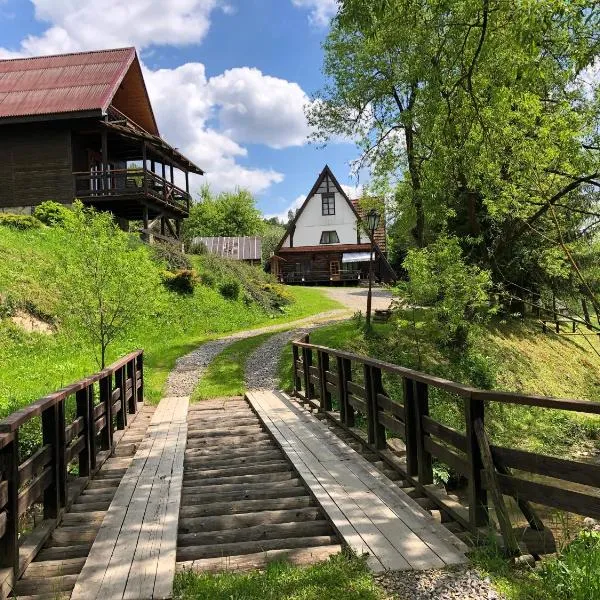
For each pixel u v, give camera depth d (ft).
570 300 59.41
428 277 40.81
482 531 12.20
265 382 38.55
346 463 18.71
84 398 18.12
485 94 29.91
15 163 73.00
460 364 46.57
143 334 53.78
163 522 14.05
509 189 34.73
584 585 9.70
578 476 10.24
